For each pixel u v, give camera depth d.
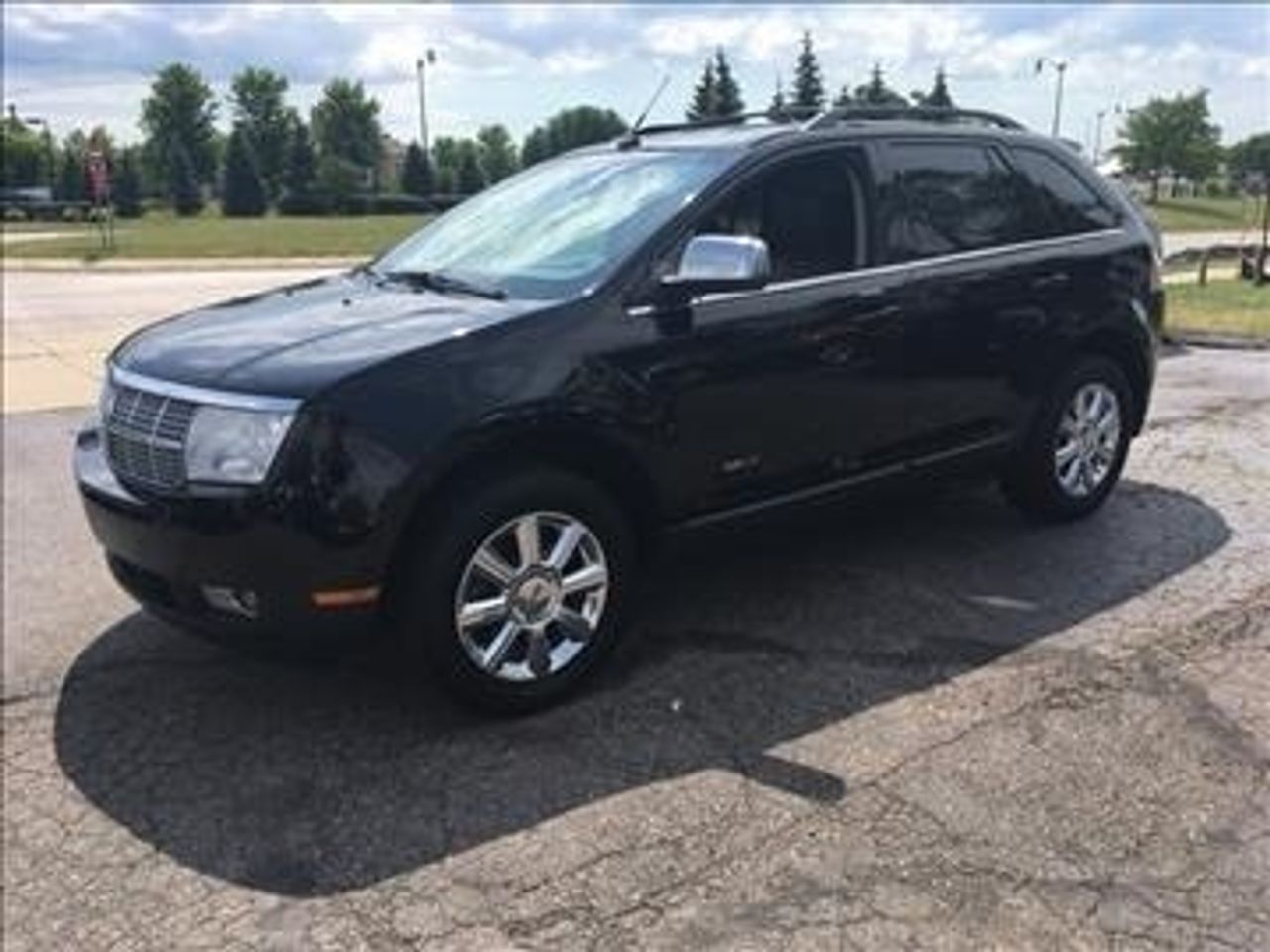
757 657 4.72
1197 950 3.04
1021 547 5.82
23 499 7.67
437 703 4.47
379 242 41.47
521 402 4.09
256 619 3.95
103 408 4.42
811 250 4.94
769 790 3.81
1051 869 3.37
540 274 4.61
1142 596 5.20
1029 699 4.32
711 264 4.35
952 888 3.30
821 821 3.63
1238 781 3.76
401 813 3.79
